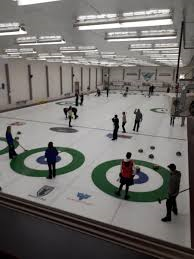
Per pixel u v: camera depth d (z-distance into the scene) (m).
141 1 5.02
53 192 6.80
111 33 8.69
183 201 6.48
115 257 1.90
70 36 9.70
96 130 14.18
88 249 2.03
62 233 2.12
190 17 6.17
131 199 6.54
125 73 44.91
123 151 10.55
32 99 25.08
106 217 5.68
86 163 9.05
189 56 17.69
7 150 10.39
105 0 5.02
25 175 7.91
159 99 29.94
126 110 21.23
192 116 7.29
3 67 20.50
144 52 15.43
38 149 10.55
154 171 8.46
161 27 7.43
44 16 6.51
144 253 1.77
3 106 20.81
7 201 2.42
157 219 5.64
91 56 19.77
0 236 2.51
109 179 7.74
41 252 2.28
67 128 14.52
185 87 8.06
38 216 2.21
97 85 44.22
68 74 32.53
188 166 8.98
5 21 7.25
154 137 12.90
